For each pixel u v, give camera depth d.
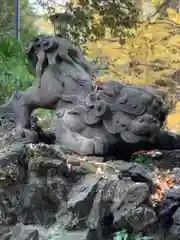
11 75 5.42
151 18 7.21
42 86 3.48
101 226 2.75
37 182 2.80
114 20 7.12
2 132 3.47
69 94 3.39
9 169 2.79
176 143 3.52
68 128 3.27
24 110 3.51
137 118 3.14
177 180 3.07
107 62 7.16
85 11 7.09
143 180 2.85
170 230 2.78
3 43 5.61
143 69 7.14
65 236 2.71
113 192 2.72
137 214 2.63
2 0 6.52
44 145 2.87
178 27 7.08
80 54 3.68
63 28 7.04
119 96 3.21
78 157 3.07
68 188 2.79
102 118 3.18
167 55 7.11
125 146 3.21
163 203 2.82
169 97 6.95
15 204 2.89
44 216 2.86
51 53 3.49
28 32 6.96
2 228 2.90
